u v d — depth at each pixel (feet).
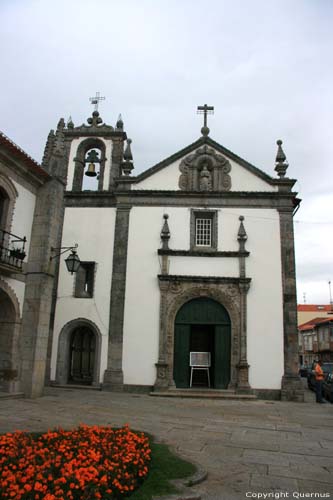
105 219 60.13
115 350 54.80
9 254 42.73
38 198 48.55
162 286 55.93
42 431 27.32
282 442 28.40
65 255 59.36
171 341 54.75
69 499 15.12
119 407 40.70
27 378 43.65
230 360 54.03
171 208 58.95
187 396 50.80
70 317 57.21
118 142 65.16
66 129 65.51
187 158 60.49
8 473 16.51
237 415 39.17
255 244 56.85
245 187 59.00
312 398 58.54
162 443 26.17
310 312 212.84
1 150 40.88
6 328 43.78
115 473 17.66
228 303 55.26
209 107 62.75
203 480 19.71
